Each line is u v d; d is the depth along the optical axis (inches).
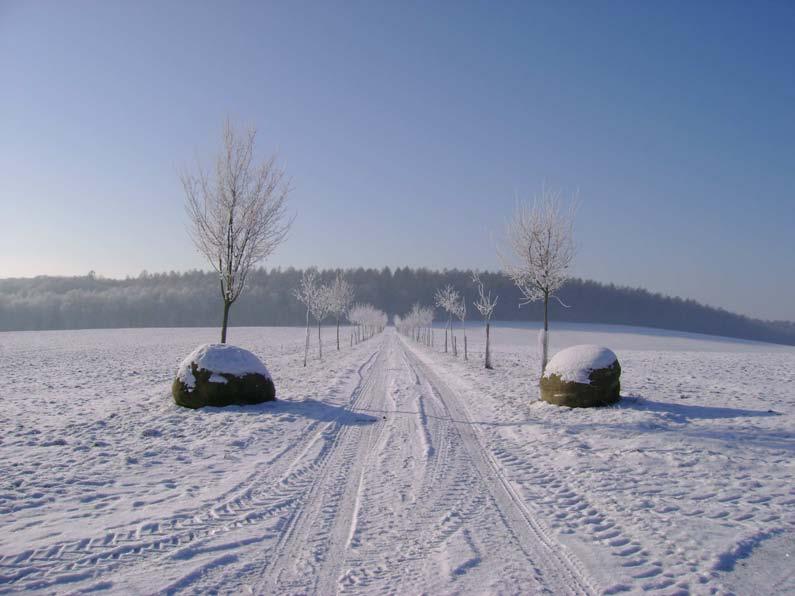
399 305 5383.9
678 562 176.4
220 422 410.6
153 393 625.9
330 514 221.0
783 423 402.0
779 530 203.9
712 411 461.1
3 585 151.2
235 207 572.1
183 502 231.9
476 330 3681.1
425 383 720.3
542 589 156.3
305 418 438.3
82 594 147.4
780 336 5565.9
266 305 5078.7
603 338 3213.6
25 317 4284.0
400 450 338.6
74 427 390.9
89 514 214.1
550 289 649.0
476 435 390.6
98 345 1738.4
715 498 241.6
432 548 186.5
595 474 281.3
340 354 1425.9
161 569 165.3
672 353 1790.1
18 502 225.9
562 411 461.7
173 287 5565.9
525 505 235.8
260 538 193.5
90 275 6284.5
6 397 581.0
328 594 151.8
